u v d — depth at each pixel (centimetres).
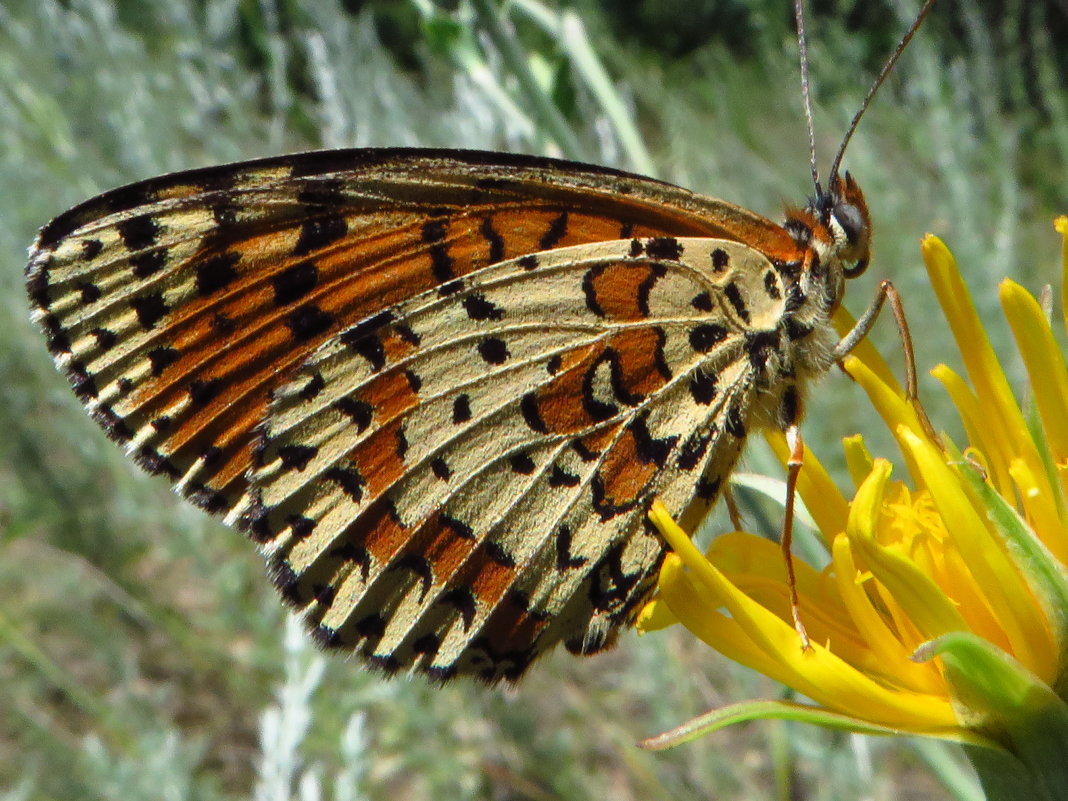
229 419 9
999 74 18
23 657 14
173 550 14
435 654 9
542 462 9
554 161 9
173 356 9
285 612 13
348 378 9
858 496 8
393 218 9
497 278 9
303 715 11
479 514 9
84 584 15
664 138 18
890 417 8
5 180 14
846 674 8
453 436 9
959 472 8
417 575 9
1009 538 8
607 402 9
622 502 9
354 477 9
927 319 14
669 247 8
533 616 9
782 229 9
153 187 9
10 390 15
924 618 8
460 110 13
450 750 12
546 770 12
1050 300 8
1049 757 8
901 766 13
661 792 12
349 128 14
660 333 9
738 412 9
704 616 8
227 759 13
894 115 17
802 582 8
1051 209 18
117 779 11
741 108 19
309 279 9
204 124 15
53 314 9
